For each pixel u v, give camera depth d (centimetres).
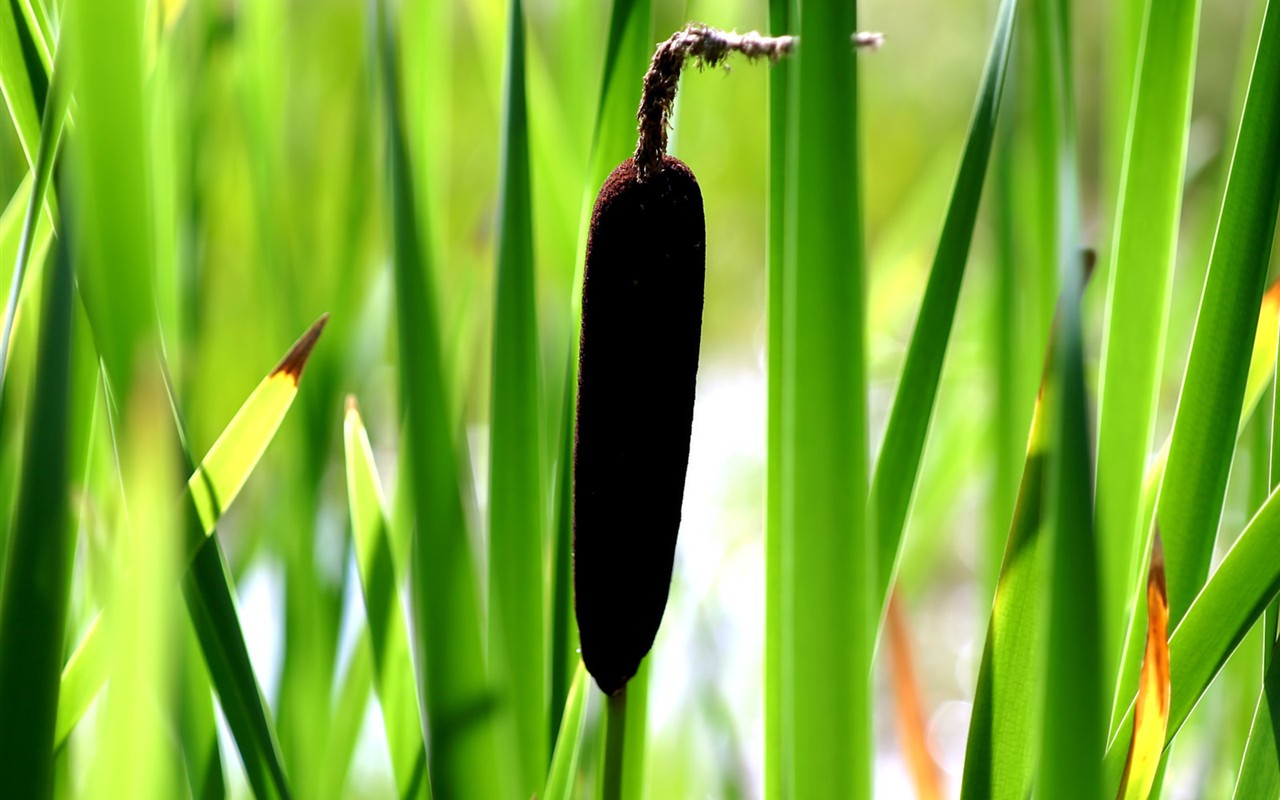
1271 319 136
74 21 121
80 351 132
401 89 133
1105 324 133
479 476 263
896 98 742
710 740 188
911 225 252
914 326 131
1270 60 128
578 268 136
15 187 143
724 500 374
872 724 125
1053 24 134
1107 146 155
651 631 128
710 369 499
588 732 144
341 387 160
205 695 136
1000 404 148
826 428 123
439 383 132
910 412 132
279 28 170
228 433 128
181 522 127
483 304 216
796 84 123
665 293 125
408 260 132
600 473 126
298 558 151
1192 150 238
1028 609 129
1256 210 129
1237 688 152
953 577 409
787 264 124
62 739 129
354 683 149
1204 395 130
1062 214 121
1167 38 131
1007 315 148
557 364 150
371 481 134
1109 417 133
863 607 124
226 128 175
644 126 125
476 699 132
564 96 155
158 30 141
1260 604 128
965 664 394
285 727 149
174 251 144
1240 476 195
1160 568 127
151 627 117
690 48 124
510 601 134
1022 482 129
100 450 140
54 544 119
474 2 162
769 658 132
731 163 507
